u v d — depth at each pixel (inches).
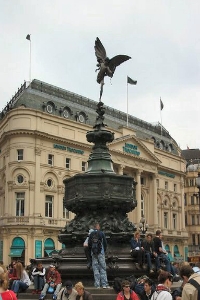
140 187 3070.9
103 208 674.8
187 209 4005.9
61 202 2544.3
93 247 546.0
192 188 4005.9
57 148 2559.1
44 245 2406.5
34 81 2696.9
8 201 2412.6
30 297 597.0
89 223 660.7
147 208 3181.6
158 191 3314.5
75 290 426.3
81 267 588.7
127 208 687.1
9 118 2474.2
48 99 2679.6
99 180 676.1
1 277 287.3
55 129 2559.1
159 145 3499.0
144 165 3122.5
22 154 2426.2
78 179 685.3
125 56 789.9
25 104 2532.0
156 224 3166.8
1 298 279.1
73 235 650.8
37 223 2372.0
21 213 2402.8
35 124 2448.3
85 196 674.8
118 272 584.4
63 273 594.9
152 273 587.8
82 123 2719.0
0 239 2428.6
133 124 3420.3
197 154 4566.9
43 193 2454.5
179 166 3590.1
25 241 2346.2
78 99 2915.8
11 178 2417.6
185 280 315.9
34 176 2416.3
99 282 540.4
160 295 339.9
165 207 3376.0
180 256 3412.9
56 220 2481.5
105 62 784.3
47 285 572.1
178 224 3491.6
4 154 2564.0
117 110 3326.8
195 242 3922.2
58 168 2551.7
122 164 2928.2
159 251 612.4
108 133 737.6
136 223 2984.7
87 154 2728.8
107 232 642.8
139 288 440.8
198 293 279.9
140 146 3097.9
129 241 651.5
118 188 682.2
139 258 590.6
